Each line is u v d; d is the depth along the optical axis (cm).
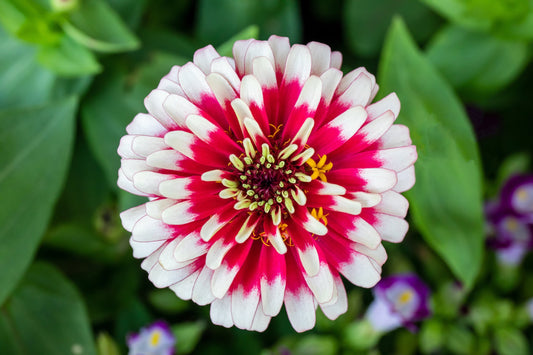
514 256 33
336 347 32
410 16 34
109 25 31
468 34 32
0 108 32
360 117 25
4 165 30
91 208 33
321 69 26
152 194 25
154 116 26
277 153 26
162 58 32
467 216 30
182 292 26
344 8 36
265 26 33
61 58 31
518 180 34
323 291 25
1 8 30
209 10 33
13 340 31
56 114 30
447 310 33
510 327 33
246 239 26
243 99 25
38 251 33
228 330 33
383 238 26
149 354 31
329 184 25
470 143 30
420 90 30
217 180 26
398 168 25
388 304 31
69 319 31
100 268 33
